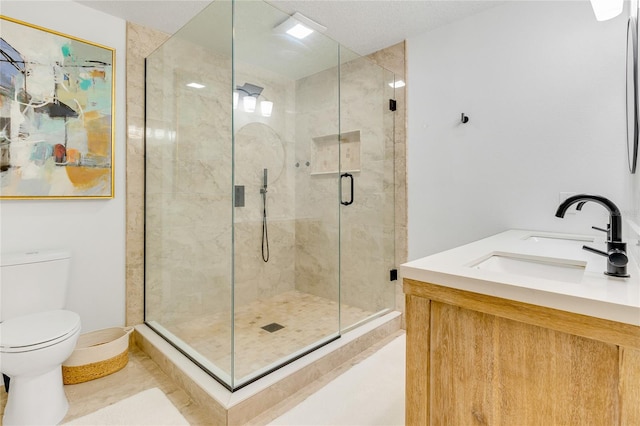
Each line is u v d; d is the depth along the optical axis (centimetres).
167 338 221
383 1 217
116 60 233
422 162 263
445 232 252
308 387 188
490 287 85
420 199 265
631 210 152
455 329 93
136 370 203
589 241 171
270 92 302
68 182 212
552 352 77
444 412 95
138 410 164
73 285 218
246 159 285
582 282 83
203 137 204
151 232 246
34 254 189
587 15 190
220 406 153
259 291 289
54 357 151
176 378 187
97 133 224
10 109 190
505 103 221
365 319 264
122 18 236
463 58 240
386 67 285
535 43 208
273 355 199
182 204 219
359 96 291
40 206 204
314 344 215
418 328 100
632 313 65
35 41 198
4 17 187
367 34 262
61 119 209
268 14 218
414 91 267
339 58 287
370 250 286
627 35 171
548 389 78
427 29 255
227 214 187
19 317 171
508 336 83
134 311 246
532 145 210
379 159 285
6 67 188
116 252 238
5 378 177
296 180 320
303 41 259
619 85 179
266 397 167
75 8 215
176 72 223
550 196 204
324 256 295
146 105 249
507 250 139
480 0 216
